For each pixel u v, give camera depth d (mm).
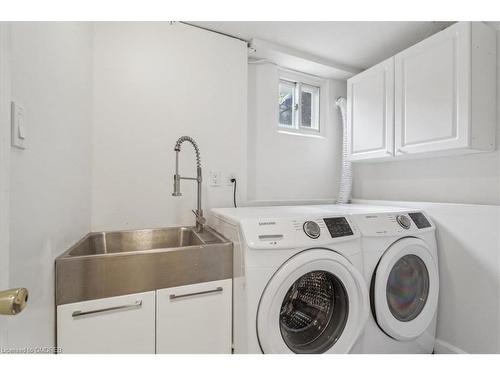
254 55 1965
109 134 1455
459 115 1288
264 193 2064
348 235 1119
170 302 1027
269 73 2064
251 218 1072
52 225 867
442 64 1356
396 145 1623
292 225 1063
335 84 2396
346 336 1082
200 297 1083
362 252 1168
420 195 1783
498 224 1260
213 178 1743
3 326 476
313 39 1832
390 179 2004
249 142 2004
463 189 1536
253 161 2020
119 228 1475
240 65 1833
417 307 1388
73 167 1110
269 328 960
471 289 1355
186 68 1653
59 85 935
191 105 1670
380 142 1738
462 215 1395
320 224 1110
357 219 1226
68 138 1041
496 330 1262
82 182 1246
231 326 1140
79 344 891
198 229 1533
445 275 1471
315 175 2299
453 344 1427
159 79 1576
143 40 1538
